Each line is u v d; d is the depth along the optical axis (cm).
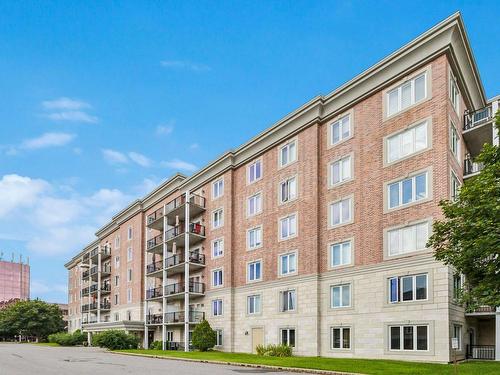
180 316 4388
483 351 2506
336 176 3067
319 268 3047
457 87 2711
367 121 2894
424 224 2452
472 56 2705
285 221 3409
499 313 2412
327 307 2953
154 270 4966
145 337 4903
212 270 4150
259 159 3800
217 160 4212
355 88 2983
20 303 8706
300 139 3372
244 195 3916
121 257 6181
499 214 1505
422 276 2414
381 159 2756
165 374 1961
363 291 2725
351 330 2755
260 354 3169
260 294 3538
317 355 2928
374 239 2711
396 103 2730
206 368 2269
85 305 7012
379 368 2005
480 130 2683
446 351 2234
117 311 6094
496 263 1561
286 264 3334
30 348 4897
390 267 2583
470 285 1844
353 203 2895
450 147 2470
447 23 2456
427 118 2531
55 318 8688
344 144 3036
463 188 1675
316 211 3117
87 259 7406
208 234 4300
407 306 2452
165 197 5238
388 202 2670
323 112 3231
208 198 4375
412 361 2339
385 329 2547
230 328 3759
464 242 1597
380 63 2798
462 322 2473
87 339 5934
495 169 1619
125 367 2334
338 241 2950
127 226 6112
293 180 3394
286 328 3228
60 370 2184
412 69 2648
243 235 3853
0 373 2056
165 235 4681
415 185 2539
